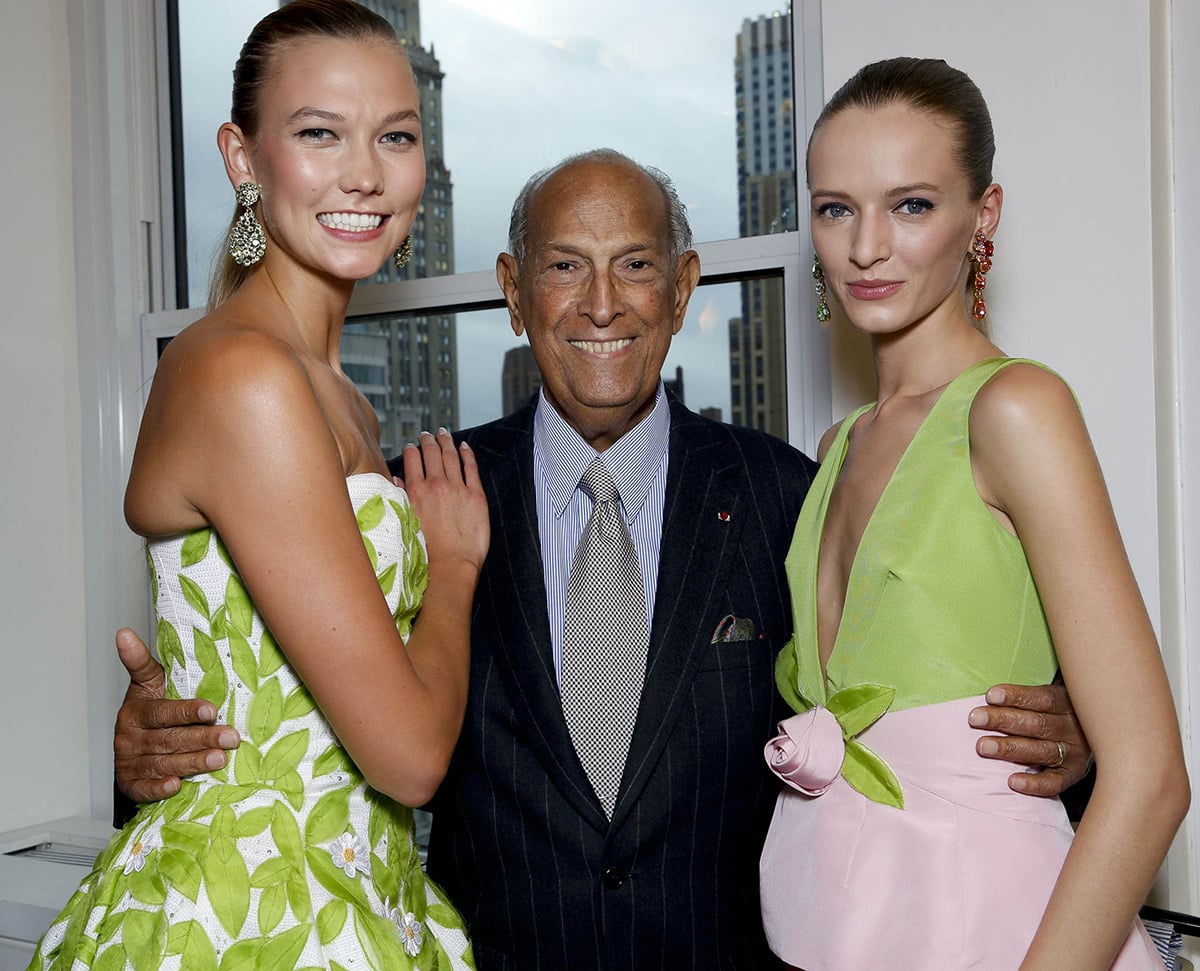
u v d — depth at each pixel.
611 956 1.47
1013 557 1.20
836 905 1.22
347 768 1.25
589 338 1.55
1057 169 1.72
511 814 1.52
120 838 1.26
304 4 1.30
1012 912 1.15
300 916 1.15
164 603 1.26
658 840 1.49
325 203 1.28
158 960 1.11
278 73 1.28
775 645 1.58
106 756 2.63
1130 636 1.10
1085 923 1.09
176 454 1.16
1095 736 1.11
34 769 2.56
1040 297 1.73
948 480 1.21
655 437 1.66
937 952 1.14
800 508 1.63
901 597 1.22
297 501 1.13
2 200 2.54
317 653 1.14
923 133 1.26
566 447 1.65
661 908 1.48
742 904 1.54
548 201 1.56
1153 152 1.72
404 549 1.29
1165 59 1.78
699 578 1.56
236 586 1.21
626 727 1.53
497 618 1.57
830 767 1.25
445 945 1.40
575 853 1.49
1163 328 1.76
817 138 1.33
